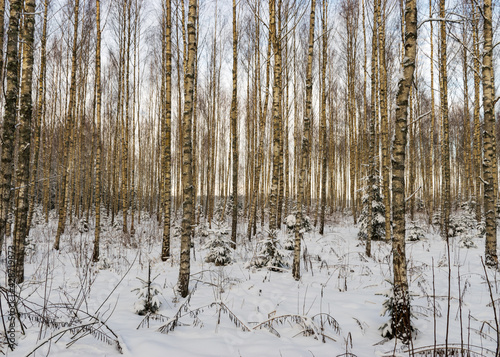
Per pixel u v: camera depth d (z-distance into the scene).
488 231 7.69
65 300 4.95
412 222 12.65
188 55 5.87
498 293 5.53
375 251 10.23
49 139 18.55
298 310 4.57
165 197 9.39
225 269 7.63
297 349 3.32
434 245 11.12
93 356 3.06
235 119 11.48
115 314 4.39
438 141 23.17
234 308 4.71
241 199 32.81
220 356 3.11
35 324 3.91
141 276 6.96
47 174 18.09
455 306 4.91
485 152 7.86
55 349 3.20
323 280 6.59
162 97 17.25
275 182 8.27
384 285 6.12
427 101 22.05
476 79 13.92
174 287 5.76
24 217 6.36
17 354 3.06
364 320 4.30
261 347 3.33
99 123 10.38
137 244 11.82
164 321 4.17
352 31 15.38
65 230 15.13
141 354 3.08
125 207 14.70
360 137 18.61
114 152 19.97
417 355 3.22
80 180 22.00
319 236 13.60
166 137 9.62
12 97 3.92
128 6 15.32
